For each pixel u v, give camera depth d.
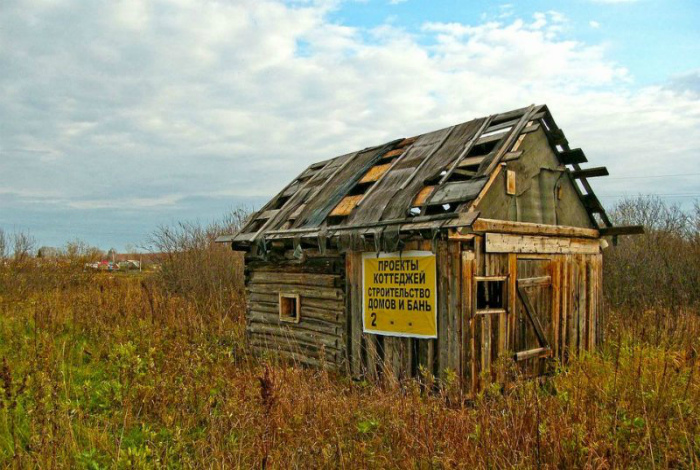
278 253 11.17
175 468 5.61
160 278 20.52
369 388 8.09
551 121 9.44
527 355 8.59
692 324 10.62
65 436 5.85
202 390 7.54
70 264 23.34
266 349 11.23
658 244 19.30
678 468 5.08
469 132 9.67
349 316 9.46
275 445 5.78
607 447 5.17
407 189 8.97
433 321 7.96
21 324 12.57
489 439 5.39
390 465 5.35
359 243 8.77
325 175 12.44
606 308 14.79
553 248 9.43
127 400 6.96
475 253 7.93
